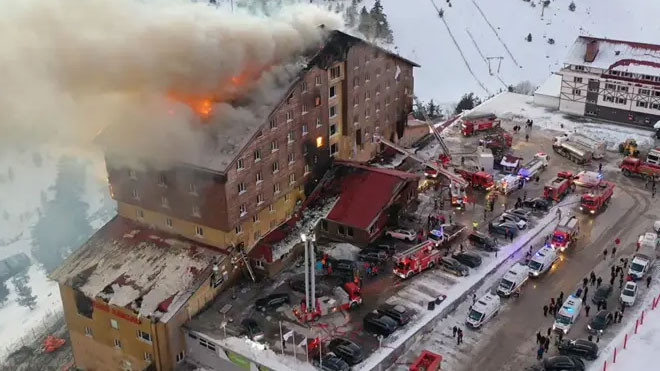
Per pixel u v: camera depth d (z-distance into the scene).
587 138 84.88
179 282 56.66
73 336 61.25
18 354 72.75
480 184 75.88
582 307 56.88
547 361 50.22
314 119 66.56
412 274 61.06
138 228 63.31
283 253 61.19
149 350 55.59
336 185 68.50
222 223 58.19
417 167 79.88
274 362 51.22
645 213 71.25
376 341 53.06
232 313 56.91
